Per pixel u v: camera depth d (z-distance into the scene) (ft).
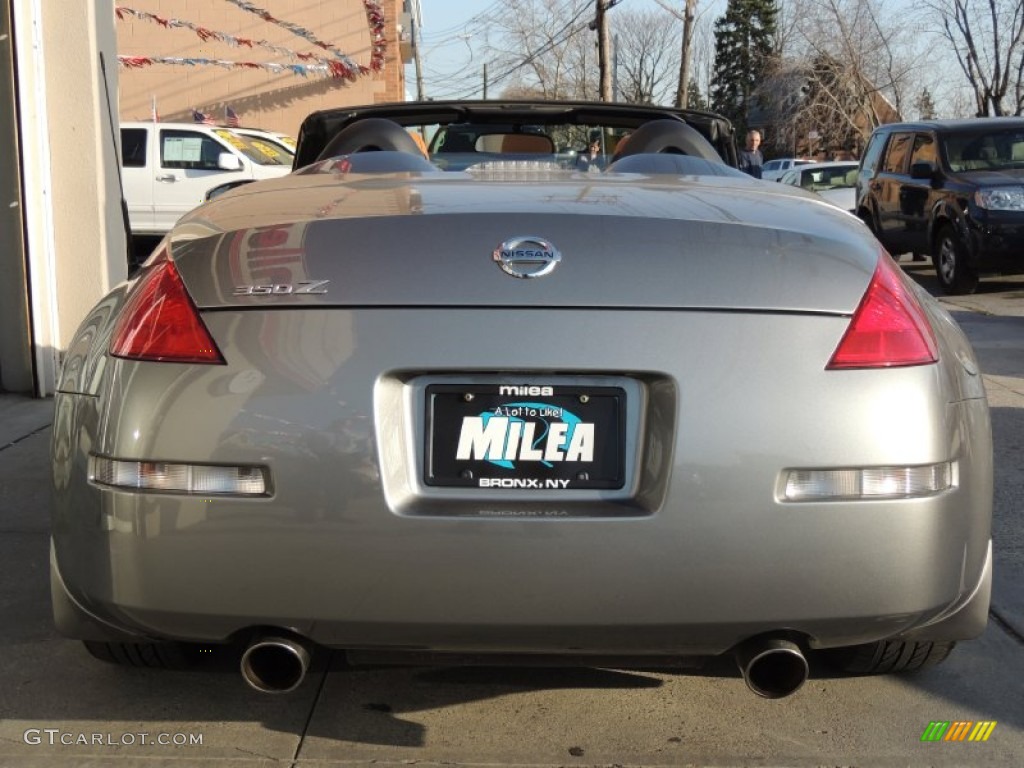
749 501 6.94
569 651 7.32
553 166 11.04
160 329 7.27
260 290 7.20
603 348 7.00
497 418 7.10
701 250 7.29
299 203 8.12
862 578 7.06
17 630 10.59
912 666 9.43
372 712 9.10
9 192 20.11
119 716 8.99
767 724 8.96
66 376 8.02
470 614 7.02
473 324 7.02
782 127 151.02
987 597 8.01
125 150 45.44
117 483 7.15
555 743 8.64
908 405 7.13
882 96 140.26
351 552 6.95
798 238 7.51
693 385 6.97
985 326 30.40
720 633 7.13
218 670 9.84
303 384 7.00
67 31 20.25
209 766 8.25
